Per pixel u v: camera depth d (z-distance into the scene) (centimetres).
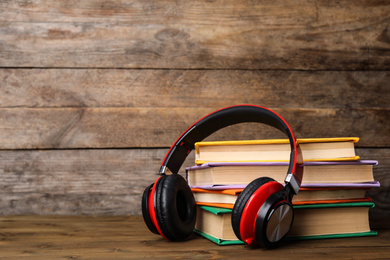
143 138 126
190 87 128
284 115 128
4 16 127
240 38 130
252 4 130
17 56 126
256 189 68
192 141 92
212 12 130
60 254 70
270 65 129
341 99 129
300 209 81
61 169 125
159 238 85
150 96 127
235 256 68
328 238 82
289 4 131
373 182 86
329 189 84
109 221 111
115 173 125
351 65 130
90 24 128
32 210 123
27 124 125
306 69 130
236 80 129
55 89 126
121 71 128
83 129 126
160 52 128
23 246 77
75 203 124
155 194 76
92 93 127
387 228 96
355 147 128
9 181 123
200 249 73
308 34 130
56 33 127
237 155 82
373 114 129
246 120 88
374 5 131
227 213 77
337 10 131
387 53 131
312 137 128
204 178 85
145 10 129
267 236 68
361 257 66
